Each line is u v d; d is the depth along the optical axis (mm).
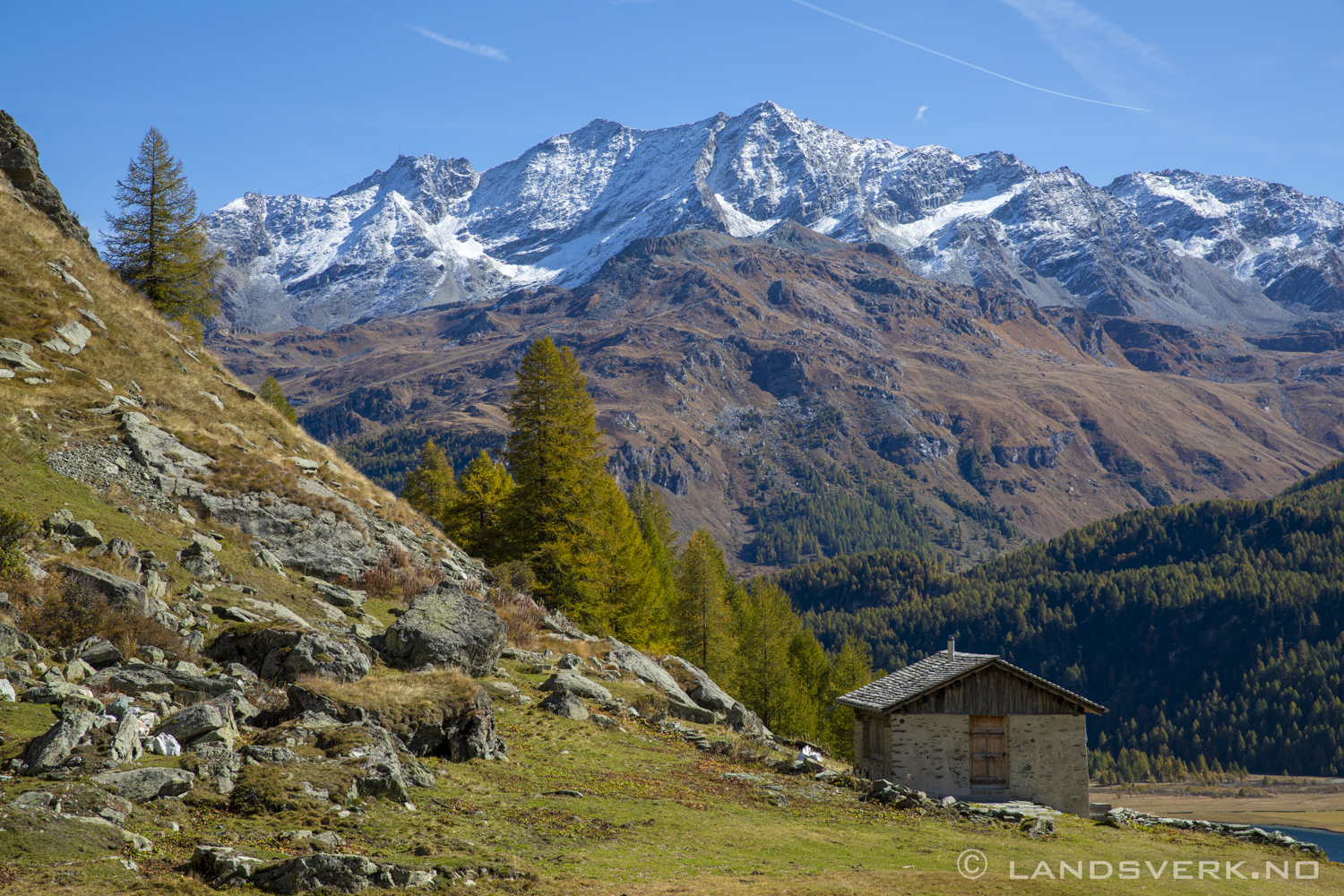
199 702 17172
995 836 20641
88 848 10719
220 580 26094
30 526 20797
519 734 22500
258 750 15031
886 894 14047
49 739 12945
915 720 29047
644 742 24891
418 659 25344
